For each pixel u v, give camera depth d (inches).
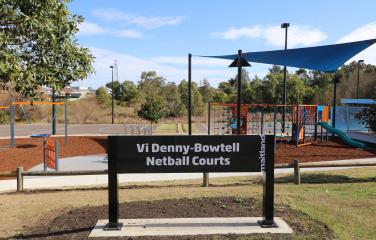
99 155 687.1
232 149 219.3
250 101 2153.1
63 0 219.8
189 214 239.3
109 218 213.3
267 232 206.1
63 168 555.2
